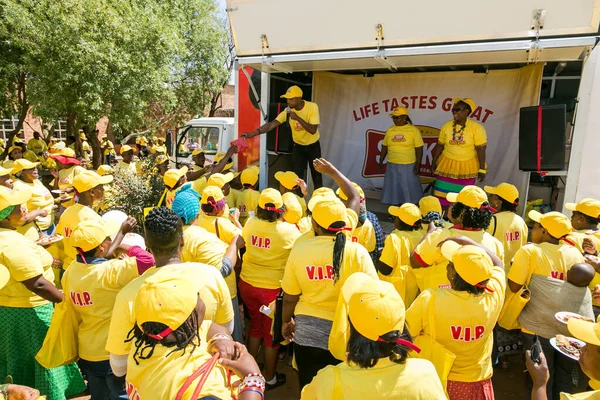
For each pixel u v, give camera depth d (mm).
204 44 18812
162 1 16234
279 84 7137
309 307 2869
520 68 6344
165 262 2471
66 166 6898
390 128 6383
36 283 3018
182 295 1787
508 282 3500
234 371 1861
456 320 2465
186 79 19438
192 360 1839
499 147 6645
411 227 3996
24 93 13406
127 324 2246
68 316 3016
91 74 10711
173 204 3652
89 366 2973
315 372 2863
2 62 11438
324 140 7559
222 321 2512
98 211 7234
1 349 3297
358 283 2250
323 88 7422
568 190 4809
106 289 2891
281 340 3484
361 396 1732
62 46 10359
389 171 6418
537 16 4184
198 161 8695
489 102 6645
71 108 11234
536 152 5016
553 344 2750
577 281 3207
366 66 5953
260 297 3828
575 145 4719
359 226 3963
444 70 6855
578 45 4129
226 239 3881
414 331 2541
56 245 5137
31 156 12398
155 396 1747
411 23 4684
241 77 7539
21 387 2090
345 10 4969
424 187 7230
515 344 4051
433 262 3434
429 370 1821
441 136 5820
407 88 7113
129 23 11336
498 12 4312
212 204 3918
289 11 5285
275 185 7367
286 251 3760
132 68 11336
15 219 3477
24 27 10375
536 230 3654
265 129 6430
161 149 9414
